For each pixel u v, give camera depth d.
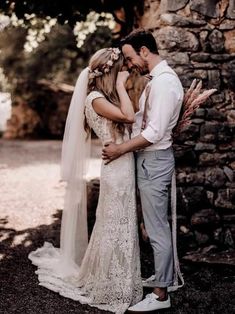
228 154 4.39
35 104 16.16
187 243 4.27
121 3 5.20
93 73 3.33
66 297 3.36
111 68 3.32
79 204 3.69
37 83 16.42
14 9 5.93
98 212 3.40
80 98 3.47
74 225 3.70
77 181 3.66
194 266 3.93
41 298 3.34
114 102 3.32
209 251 4.17
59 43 15.95
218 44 4.34
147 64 3.24
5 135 16.33
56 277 3.63
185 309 3.22
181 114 3.33
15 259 4.07
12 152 11.95
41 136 16.12
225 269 3.85
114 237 3.28
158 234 3.22
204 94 3.29
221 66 4.36
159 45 4.27
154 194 3.22
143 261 4.04
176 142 4.28
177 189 4.28
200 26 4.29
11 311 3.13
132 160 3.34
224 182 4.38
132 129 3.46
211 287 3.55
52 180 7.89
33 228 5.04
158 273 3.19
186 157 4.29
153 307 3.16
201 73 4.29
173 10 4.22
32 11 5.91
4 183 7.58
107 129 3.31
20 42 17.17
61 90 16.25
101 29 12.39
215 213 4.36
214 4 4.30
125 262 3.27
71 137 3.56
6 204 6.11
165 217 3.26
